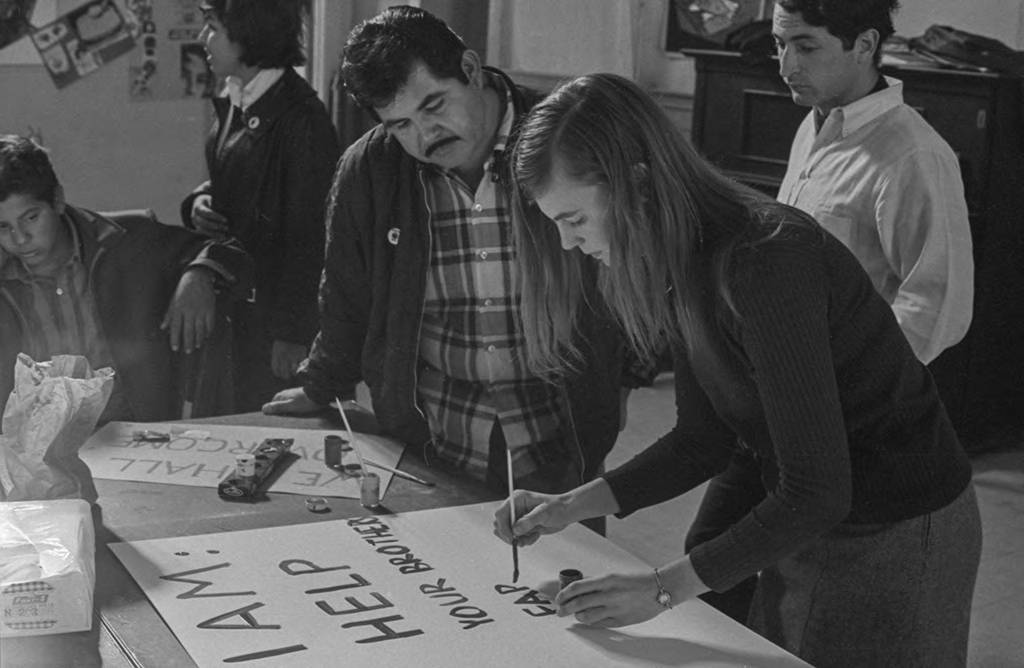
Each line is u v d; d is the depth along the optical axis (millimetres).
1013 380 4711
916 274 2396
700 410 1803
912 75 4398
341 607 1627
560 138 1479
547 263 1788
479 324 2174
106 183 5070
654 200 1494
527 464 2176
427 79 1939
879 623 1767
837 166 2527
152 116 5090
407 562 1770
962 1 4844
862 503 1724
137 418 2613
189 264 2676
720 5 5562
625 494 1805
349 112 5254
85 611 1531
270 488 2021
